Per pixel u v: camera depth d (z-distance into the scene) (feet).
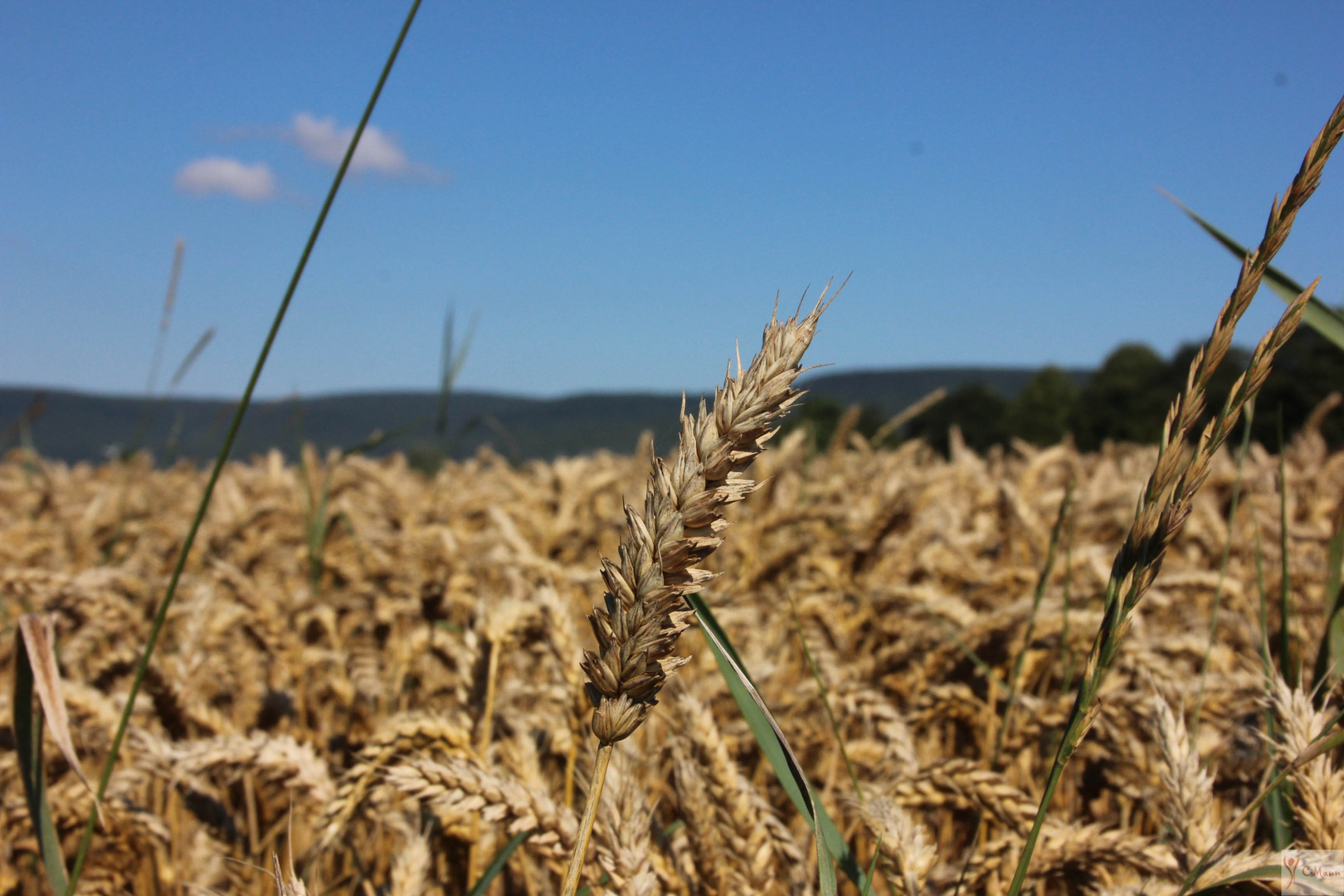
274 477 7.04
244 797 2.34
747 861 1.39
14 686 1.44
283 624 2.72
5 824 1.87
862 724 2.50
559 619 1.73
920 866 1.31
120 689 2.79
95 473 8.66
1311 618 2.87
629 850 1.26
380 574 4.21
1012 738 2.07
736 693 1.32
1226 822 1.73
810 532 4.33
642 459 5.53
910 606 3.17
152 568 4.61
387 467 8.26
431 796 1.32
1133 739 1.92
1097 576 3.17
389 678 2.70
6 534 4.79
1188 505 0.96
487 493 6.33
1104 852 1.42
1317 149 0.89
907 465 6.93
